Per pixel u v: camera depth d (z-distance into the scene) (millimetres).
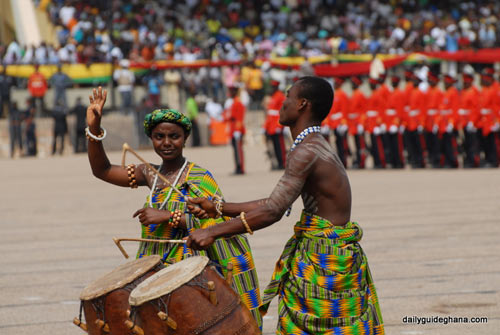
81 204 29438
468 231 21016
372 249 19000
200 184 10195
